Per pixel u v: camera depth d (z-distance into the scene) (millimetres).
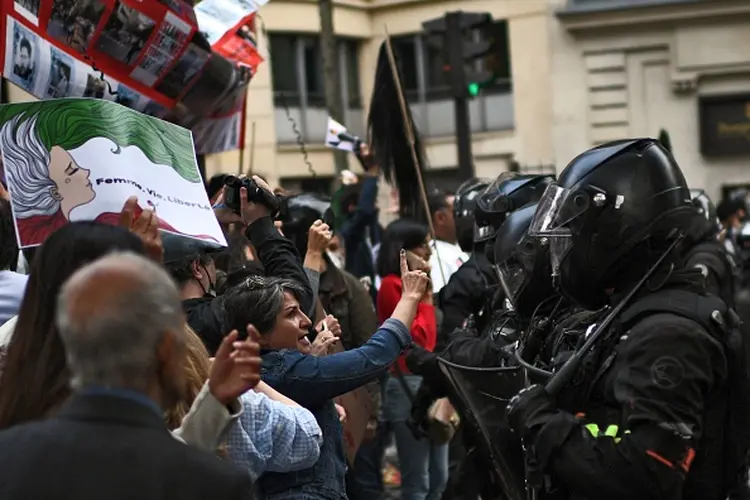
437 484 6422
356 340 5738
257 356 2371
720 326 2693
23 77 3928
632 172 2906
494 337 4359
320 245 4508
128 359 1947
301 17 19000
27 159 3135
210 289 3820
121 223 2834
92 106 3172
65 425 1956
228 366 2350
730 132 18891
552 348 3361
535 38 19438
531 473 2842
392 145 6688
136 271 1985
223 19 5605
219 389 2344
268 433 3006
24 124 3148
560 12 19141
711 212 8047
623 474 2615
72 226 2443
